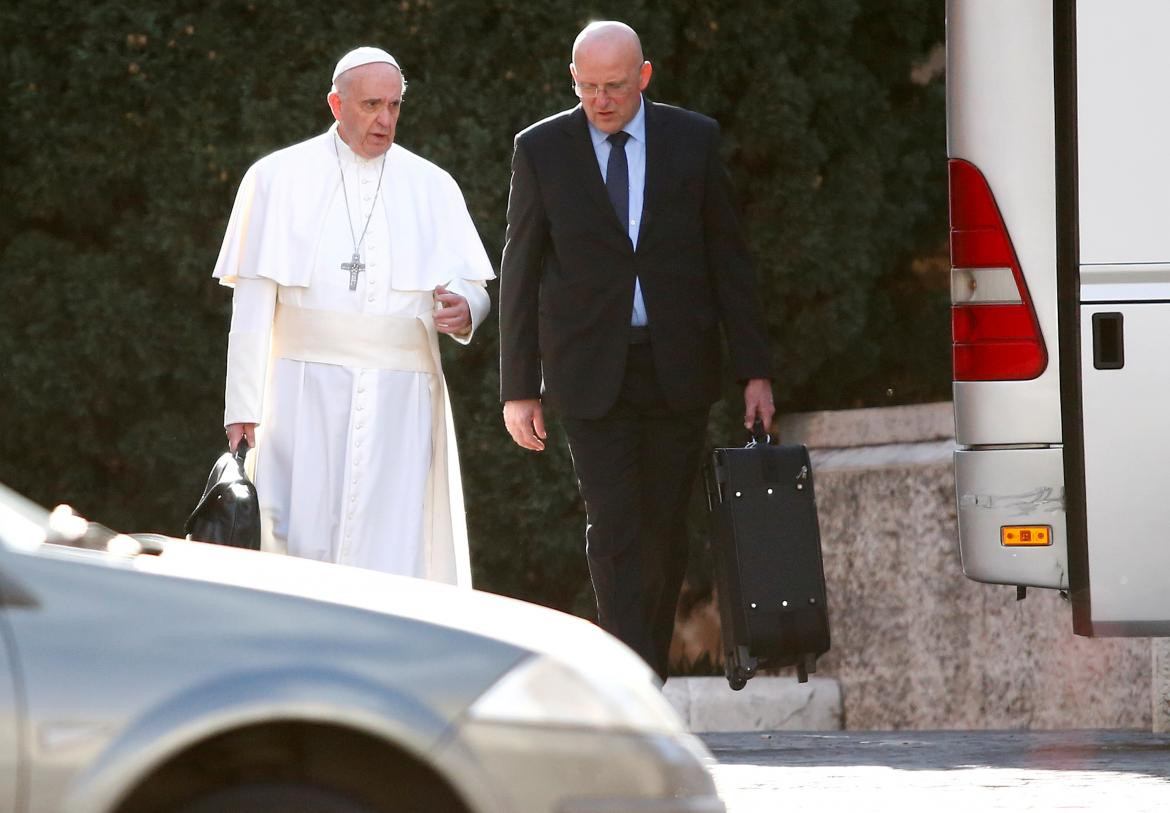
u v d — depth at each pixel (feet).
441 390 98.07
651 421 98.53
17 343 140.26
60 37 139.03
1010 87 97.60
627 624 97.91
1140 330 95.50
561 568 141.18
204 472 140.77
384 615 50.75
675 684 130.62
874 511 134.00
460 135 138.92
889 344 154.92
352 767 50.37
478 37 140.67
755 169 147.95
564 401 97.55
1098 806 81.92
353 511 95.25
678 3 143.64
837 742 110.42
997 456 97.40
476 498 140.05
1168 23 95.81
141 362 140.15
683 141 97.71
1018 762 98.12
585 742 50.55
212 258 139.44
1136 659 119.34
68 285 139.54
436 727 49.60
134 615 49.57
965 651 128.77
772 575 96.22
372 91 94.73
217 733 48.65
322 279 95.55
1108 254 95.61
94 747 48.16
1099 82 95.86
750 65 146.00
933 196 154.40
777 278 146.61
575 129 97.76
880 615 133.49
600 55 95.40
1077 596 96.27
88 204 140.67
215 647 49.42
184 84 138.21
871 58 153.48
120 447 140.36
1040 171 97.35
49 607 49.39
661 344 96.94
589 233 96.89
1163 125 95.76
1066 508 96.68
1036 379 97.09
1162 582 95.35
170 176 138.51
